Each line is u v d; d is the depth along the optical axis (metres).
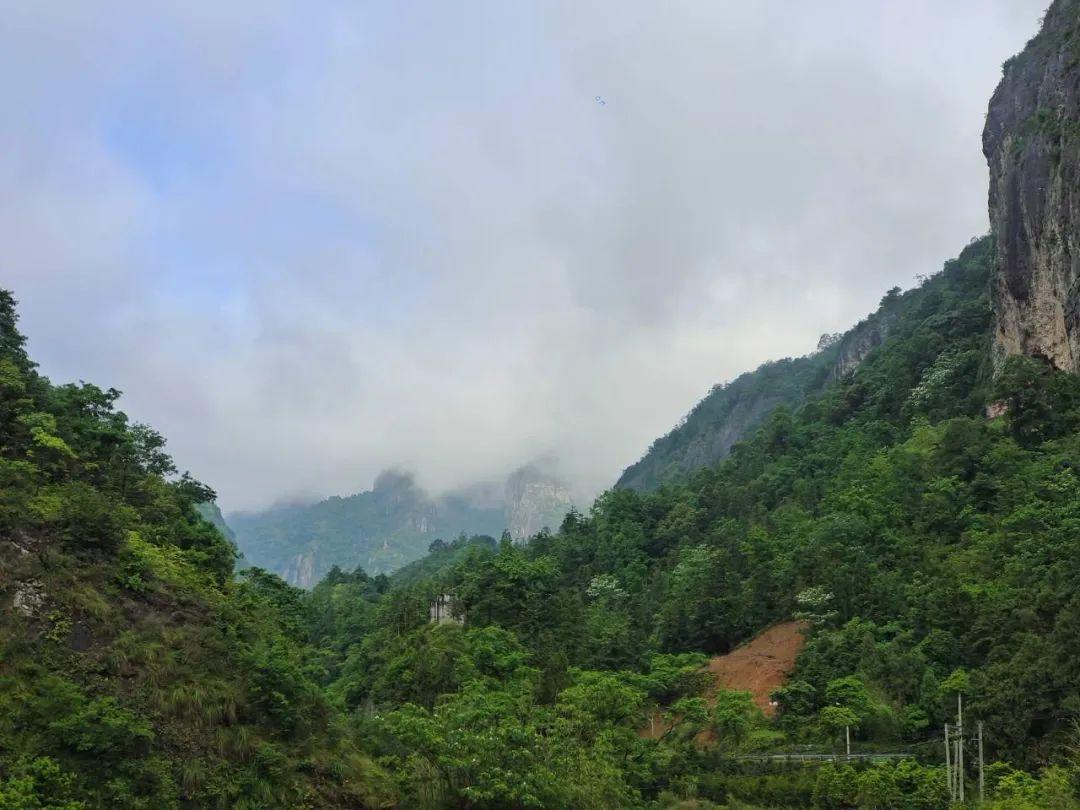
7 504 26.25
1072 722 35.66
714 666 62.81
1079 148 76.75
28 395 34.03
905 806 38.12
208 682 25.72
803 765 44.00
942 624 50.97
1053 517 55.31
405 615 70.06
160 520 36.31
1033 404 71.25
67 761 20.59
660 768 44.84
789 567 68.50
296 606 48.09
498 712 39.25
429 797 28.75
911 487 70.56
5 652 22.33
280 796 24.62
